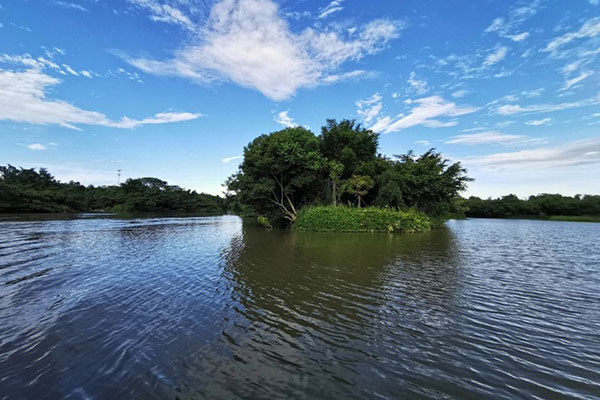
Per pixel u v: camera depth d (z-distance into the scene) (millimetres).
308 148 25172
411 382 3348
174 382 3324
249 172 25234
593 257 12000
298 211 25656
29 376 3455
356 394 3123
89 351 4051
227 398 3035
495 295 6691
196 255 11820
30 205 48188
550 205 61250
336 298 6438
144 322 5074
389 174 26047
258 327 4891
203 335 4566
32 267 9492
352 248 13781
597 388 3217
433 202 28969
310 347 4195
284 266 9727
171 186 93625
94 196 70500
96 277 8227
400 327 4918
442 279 8125
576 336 4562
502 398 3059
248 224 32688
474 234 22734
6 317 5281
